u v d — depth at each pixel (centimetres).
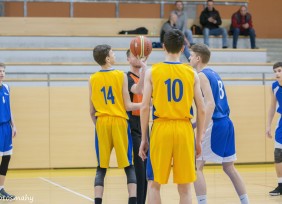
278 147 1356
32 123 2081
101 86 1016
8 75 2125
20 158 2066
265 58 2588
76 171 2006
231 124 1019
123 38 2558
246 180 1672
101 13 3012
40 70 2303
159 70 815
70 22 2689
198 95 827
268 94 2244
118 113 1010
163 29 2527
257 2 3222
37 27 2655
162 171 808
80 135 2108
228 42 2720
